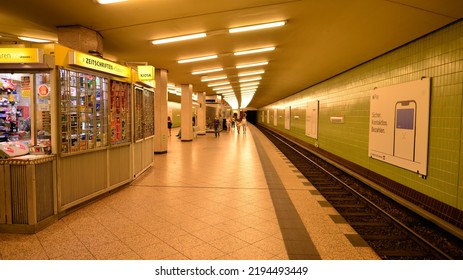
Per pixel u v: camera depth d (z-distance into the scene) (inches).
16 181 183.0
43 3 249.9
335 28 297.3
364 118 374.3
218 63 546.6
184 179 345.4
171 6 257.6
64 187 213.6
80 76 229.5
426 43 241.9
